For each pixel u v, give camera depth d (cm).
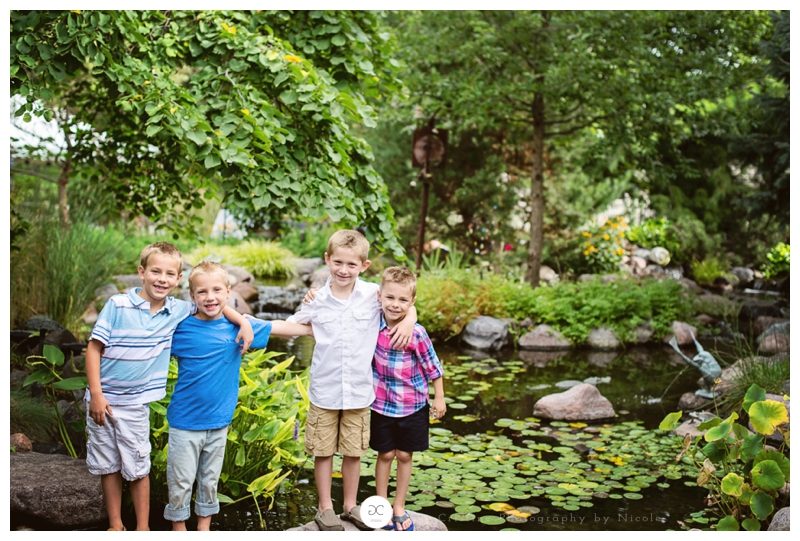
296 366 573
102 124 534
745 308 888
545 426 446
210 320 263
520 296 785
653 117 828
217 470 267
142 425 257
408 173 1155
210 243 1220
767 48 707
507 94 854
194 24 422
